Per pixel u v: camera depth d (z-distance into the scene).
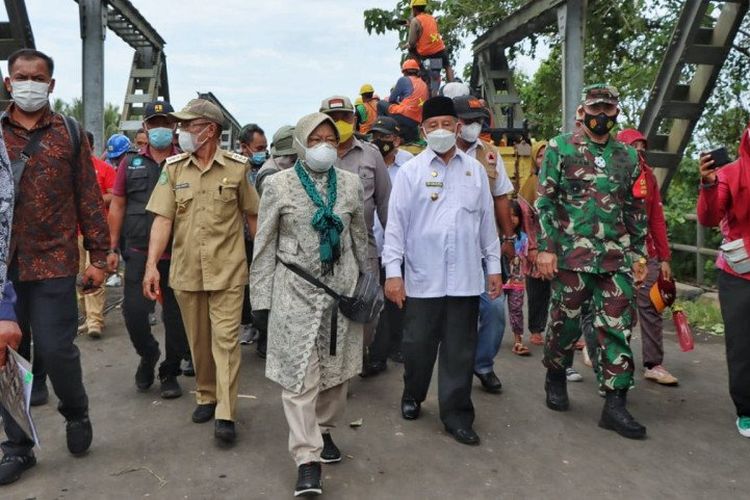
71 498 3.75
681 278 9.54
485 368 5.47
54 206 3.89
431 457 4.28
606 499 3.76
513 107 12.70
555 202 4.76
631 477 4.02
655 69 12.03
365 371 5.82
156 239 4.57
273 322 3.82
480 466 4.16
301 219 3.82
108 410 5.07
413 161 4.54
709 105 11.55
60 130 3.92
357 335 4.01
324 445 4.14
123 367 6.14
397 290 4.44
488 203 4.59
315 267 3.81
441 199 4.46
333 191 3.88
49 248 3.89
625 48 13.30
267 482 3.94
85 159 4.03
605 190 4.62
